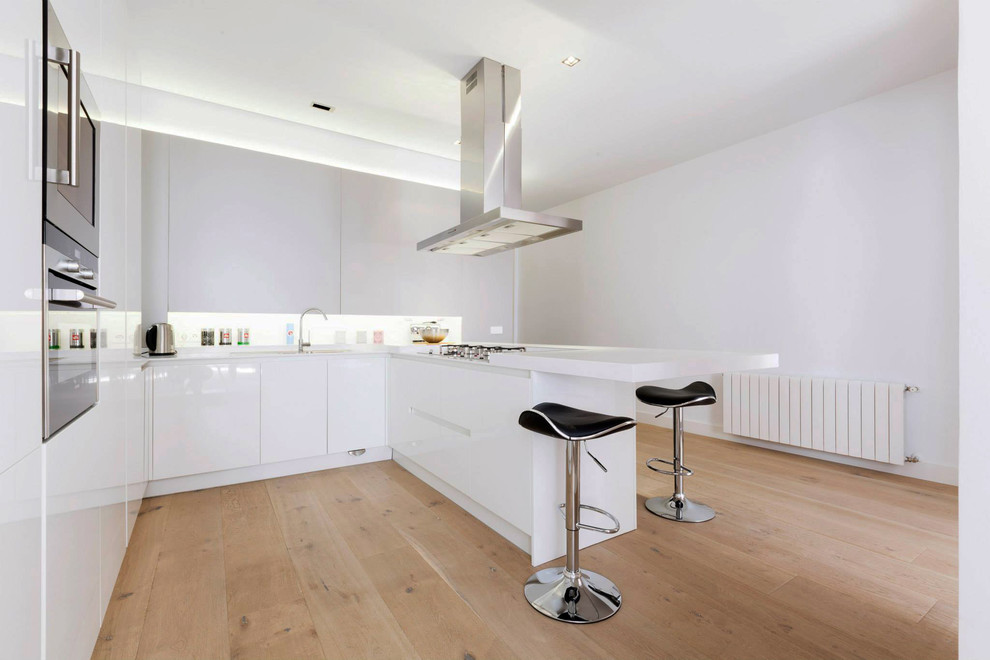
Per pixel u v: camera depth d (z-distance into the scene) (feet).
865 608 5.79
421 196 15.38
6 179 2.63
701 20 8.54
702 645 5.15
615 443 7.81
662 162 15.56
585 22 8.63
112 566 5.78
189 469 9.82
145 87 11.25
